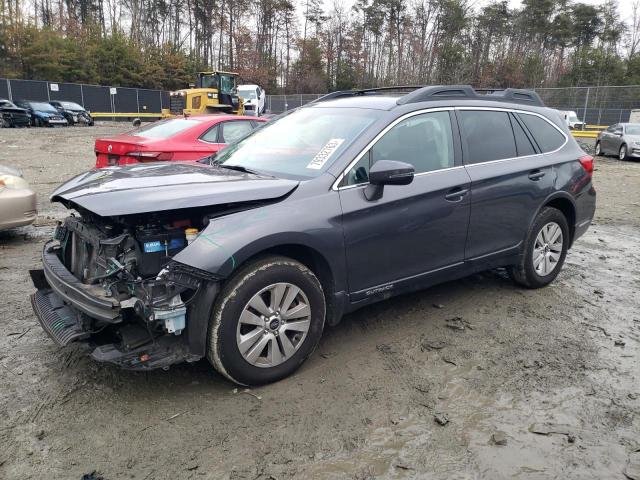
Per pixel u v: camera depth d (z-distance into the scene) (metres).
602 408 3.32
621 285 5.61
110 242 3.22
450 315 4.66
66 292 3.38
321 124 4.29
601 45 63.28
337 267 3.65
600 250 7.13
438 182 4.17
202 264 3.05
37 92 38.19
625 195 11.94
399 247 3.97
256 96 34.31
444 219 4.20
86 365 3.66
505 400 3.38
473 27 52.19
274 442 2.93
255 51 61.31
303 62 60.66
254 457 2.81
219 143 8.34
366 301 3.92
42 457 2.76
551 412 3.27
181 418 3.11
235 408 3.22
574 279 5.76
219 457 2.80
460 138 4.45
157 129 8.66
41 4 60.62
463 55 41.16
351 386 3.50
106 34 52.56
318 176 3.69
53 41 46.00
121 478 2.63
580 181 5.38
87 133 25.36
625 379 3.67
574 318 4.68
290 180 3.65
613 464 2.82
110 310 3.06
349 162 3.76
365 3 57.06
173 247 3.23
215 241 3.14
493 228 4.64
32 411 3.14
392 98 4.41
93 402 3.24
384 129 3.98
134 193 3.21
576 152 5.47
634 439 3.03
